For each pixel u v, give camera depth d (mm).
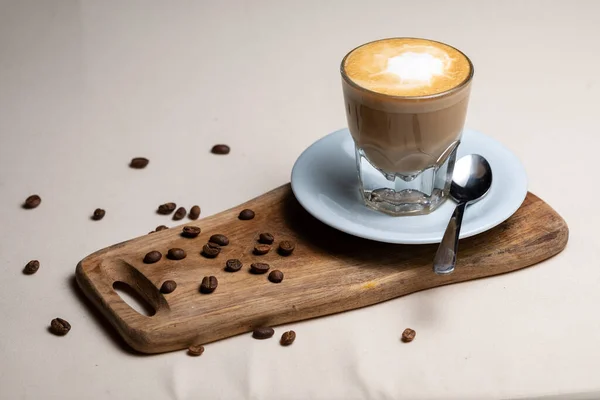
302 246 828
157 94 1070
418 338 783
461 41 1143
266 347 781
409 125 801
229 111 1043
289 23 1194
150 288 801
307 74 1102
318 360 771
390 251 821
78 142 995
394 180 844
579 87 1061
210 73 1105
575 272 830
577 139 982
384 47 837
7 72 1104
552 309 801
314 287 795
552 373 757
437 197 840
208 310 779
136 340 768
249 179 944
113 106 1050
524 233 837
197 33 1179
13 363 772
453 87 794
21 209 908
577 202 898
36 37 1167
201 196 922
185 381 759
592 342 777
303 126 1017
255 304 784
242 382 758
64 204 914
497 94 1053
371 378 757
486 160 856
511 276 828
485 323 792
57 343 786
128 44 1157
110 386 757
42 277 838
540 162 950
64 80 1092
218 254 821
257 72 1106
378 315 800
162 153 980
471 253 820
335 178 859
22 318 804
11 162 965
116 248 827
